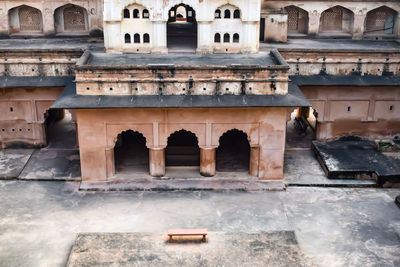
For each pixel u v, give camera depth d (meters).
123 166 17.56
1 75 17.69
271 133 16.17
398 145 18.62
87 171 16.44
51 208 15.18
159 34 17.67
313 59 18.20
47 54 17.45
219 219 14.66
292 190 16.45
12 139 18.89
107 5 17.20
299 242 13.62
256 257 12.40
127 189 16.23
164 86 15.48
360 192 16.44
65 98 15.45
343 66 18.33
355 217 14.89
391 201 15.87
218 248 12.76
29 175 17.05
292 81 17.88
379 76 18.41
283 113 15.91
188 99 15.40
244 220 14.64
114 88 15.43
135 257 12.37
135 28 17.70
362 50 18.09
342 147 18.81
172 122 16.00
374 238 13.83
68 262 12.16
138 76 15.36
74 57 17.61
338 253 13.16
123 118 15.84
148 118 15.91
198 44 17.88
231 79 15.44
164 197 15.87
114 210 15.10
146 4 17.27
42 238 13.66
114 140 16.16
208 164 16.72
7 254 12.92
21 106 18.44
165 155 18.52
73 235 13.82
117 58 17.14
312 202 15.73
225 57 17.47
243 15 17.53
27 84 17.38
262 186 16.44
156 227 14.23
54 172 17.27
